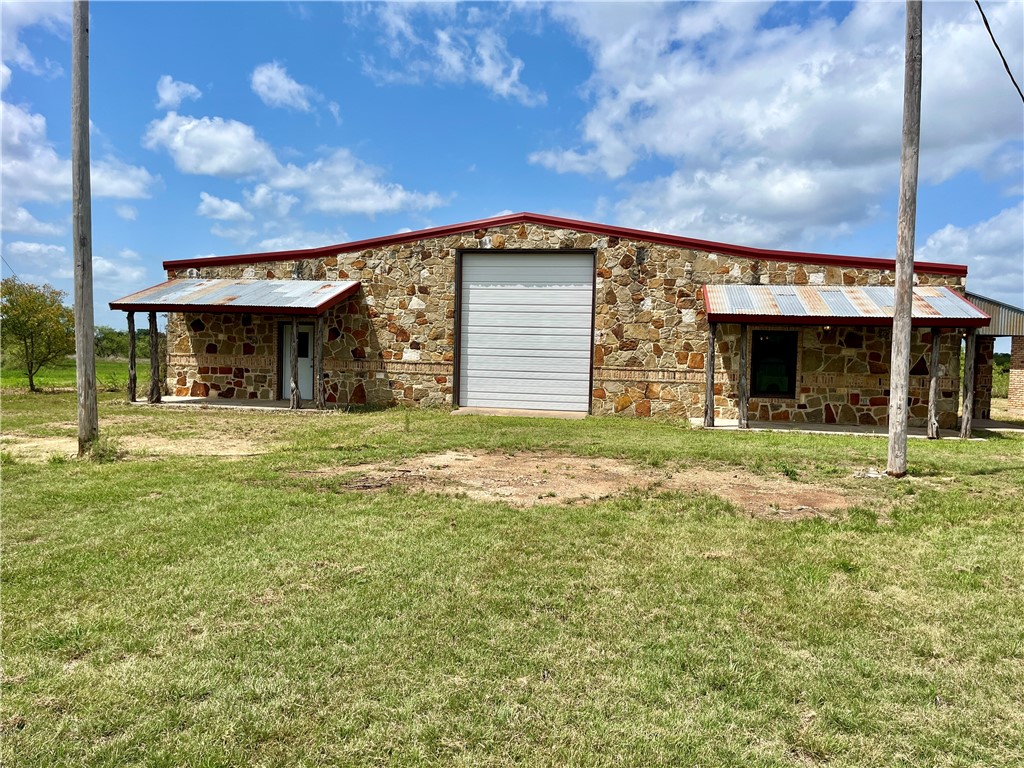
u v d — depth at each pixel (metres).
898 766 2.43
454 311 15.06
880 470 7.73
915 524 5.41
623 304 14.16
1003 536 5.09
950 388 12.86
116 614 3.54
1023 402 18.02
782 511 5.86
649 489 6.64
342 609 3.63
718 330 13.66
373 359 15.45
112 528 5.05
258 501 5.90
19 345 18.14
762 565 4.45
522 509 5.78
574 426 11.88
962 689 2.95
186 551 4.53
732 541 4.93
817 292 12.90
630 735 2.58
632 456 8.58
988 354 16.09
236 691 2.82
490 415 13.58
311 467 7.62
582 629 3.46
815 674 3.05
